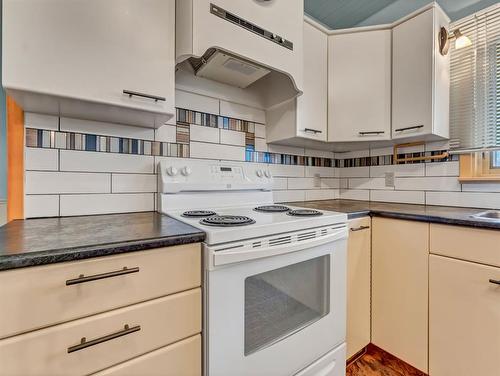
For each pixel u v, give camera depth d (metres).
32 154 1.03
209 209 1.35
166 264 0.72
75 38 0.84
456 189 1.58
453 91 1.59
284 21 1.29
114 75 0.91
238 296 0.84
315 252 1.07
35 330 0.56
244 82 1.49
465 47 1.54
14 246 0.61
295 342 1.01
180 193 1.28
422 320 1.22
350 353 1.33
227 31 1.10
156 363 0.71
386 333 1.36
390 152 1.90
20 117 1.01
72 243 0.64
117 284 0.65
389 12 1.89
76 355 0.60
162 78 1.00
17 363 0.54
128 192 1.23
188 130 1.41
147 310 0.69
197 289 0.78
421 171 1.74
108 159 1.18
